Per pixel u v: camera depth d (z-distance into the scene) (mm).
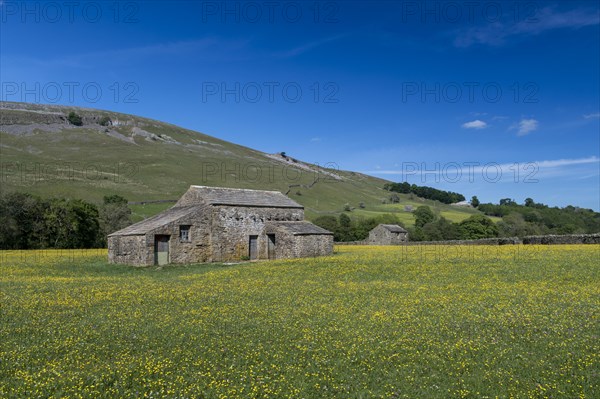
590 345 14367
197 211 49969
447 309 20281
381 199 183000
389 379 12555
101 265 46125
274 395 11602
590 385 11617
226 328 17812
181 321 19094
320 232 53312
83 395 11539
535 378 12242
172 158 190750
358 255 47562
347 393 11711
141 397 11500
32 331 17609
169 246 47562
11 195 84188
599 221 142625
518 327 16750
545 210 162250
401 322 18219
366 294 25078
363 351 14742
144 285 30531
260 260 51312
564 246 47906
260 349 15102
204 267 44938
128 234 47469
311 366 13609
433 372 13016
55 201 90625
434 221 133375
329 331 17141
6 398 11242
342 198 170250
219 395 11484
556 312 18594
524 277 28469
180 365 13703
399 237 99250
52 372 12992
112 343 15953
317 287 28172
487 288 25422
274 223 54500
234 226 52750
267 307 21984
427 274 31719
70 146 196125
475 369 13062
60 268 43156
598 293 22375
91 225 93688
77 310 21625
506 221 139625
